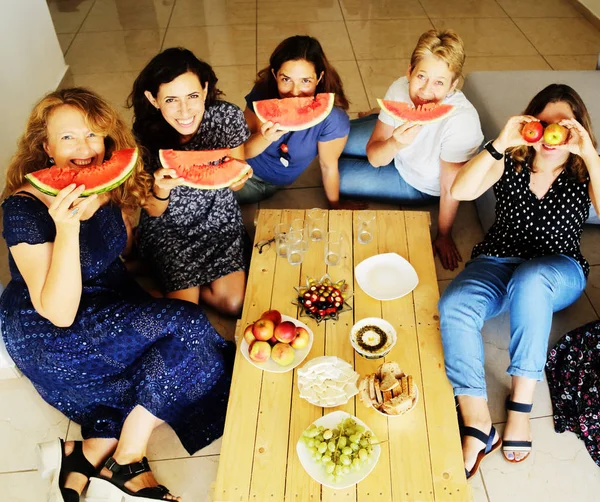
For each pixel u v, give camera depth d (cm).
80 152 197
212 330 232
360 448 188
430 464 191
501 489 225
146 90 228
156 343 220
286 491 186
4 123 336
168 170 218
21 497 227
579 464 231
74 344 211
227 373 244
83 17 519
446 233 306
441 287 296
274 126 240
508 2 540
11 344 214
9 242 193
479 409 221
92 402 232
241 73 448
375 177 318
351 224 271
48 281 189
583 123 218
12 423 248
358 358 220
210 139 254
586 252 311
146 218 273
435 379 214
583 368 238
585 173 226
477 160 232
